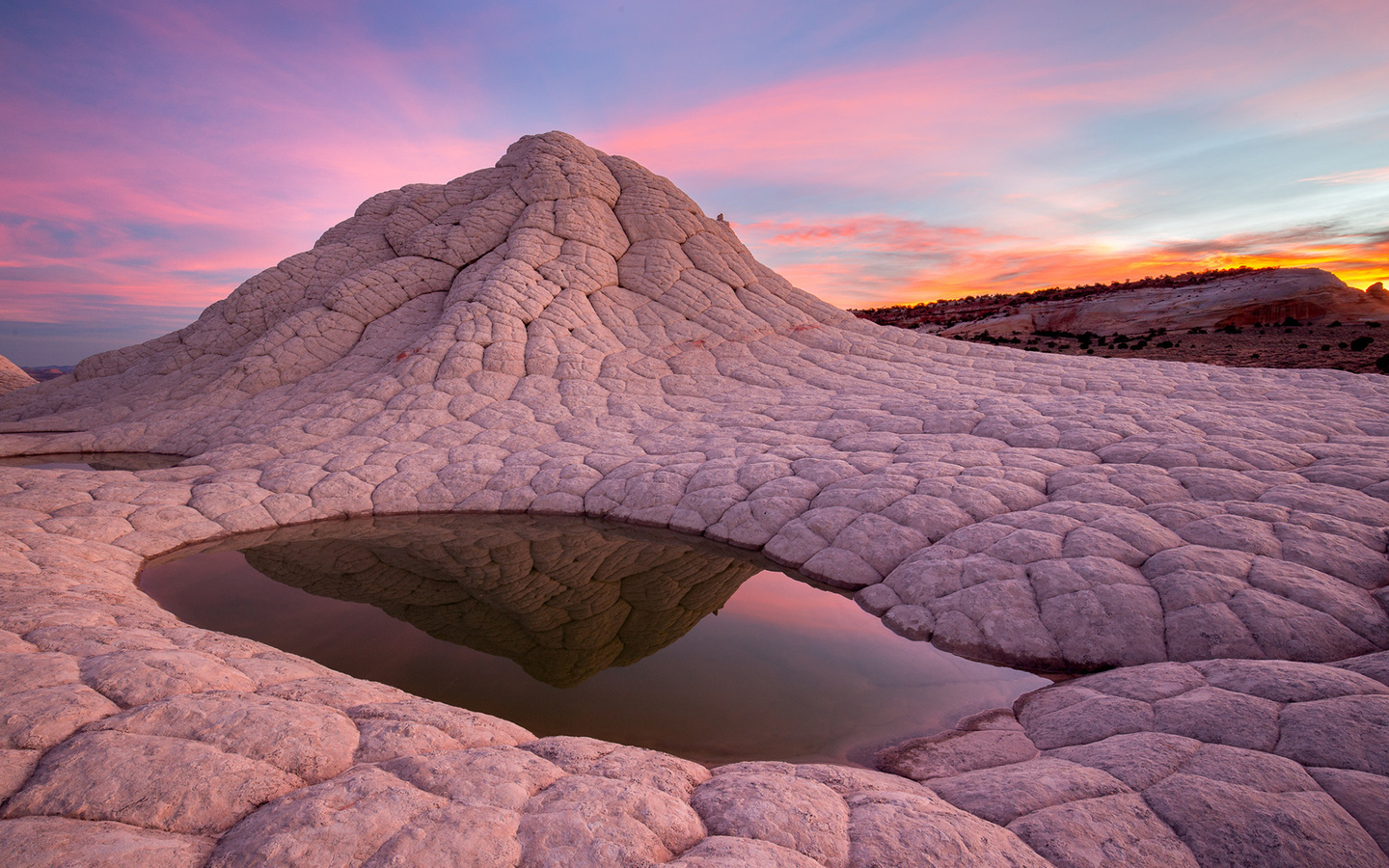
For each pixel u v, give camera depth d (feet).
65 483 42.55
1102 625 23.70
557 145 101.86
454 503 46.19
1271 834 12.06
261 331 88.99
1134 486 32.78
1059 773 14.83
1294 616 21.70
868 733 19.38
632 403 66.49
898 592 29.17
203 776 12.15
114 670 15.83
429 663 24.39
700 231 101.65
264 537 40.78
